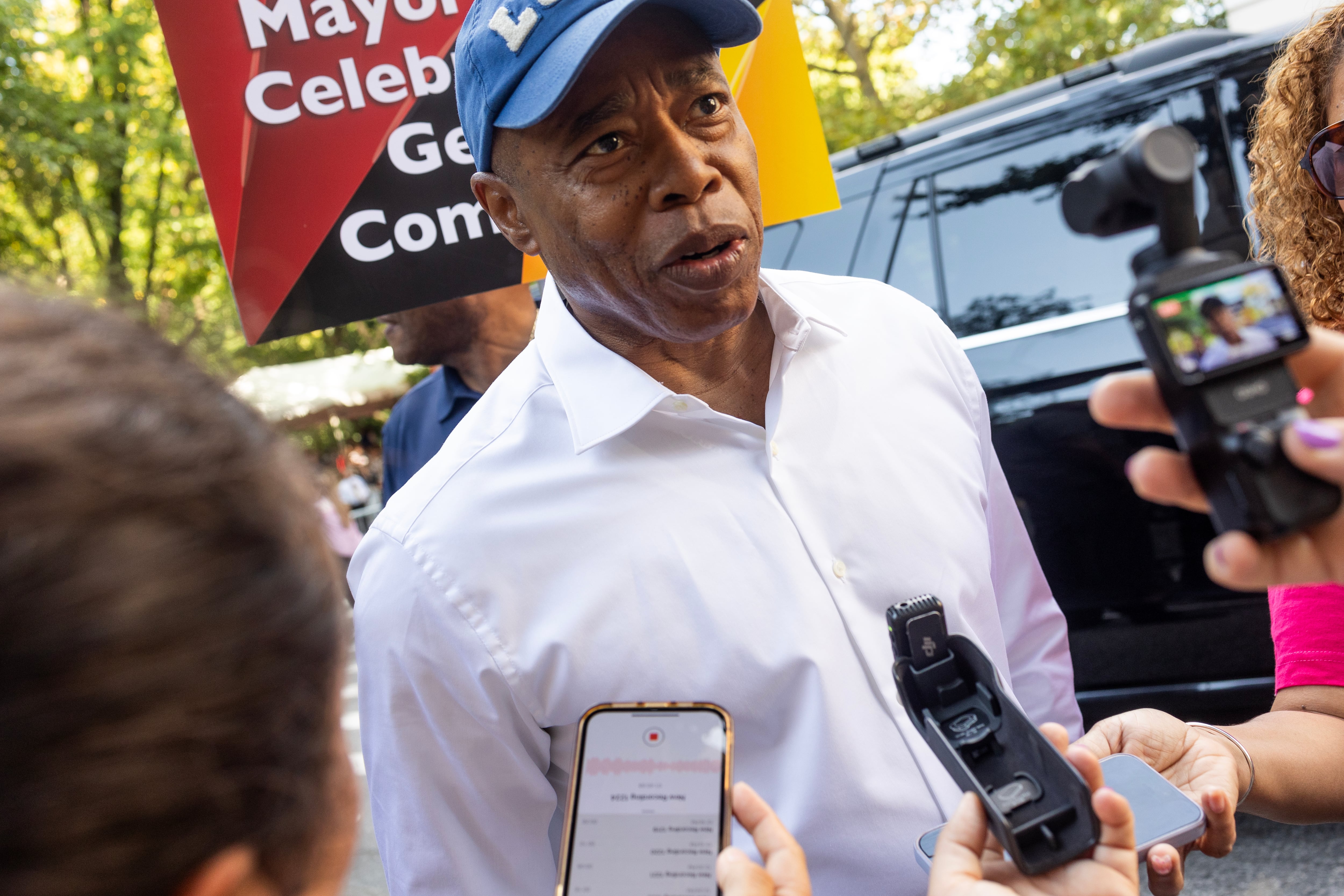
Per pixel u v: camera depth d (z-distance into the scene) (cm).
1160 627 264
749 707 122
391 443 265
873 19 1089
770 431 129
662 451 128
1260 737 120
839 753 119
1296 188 149
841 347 139
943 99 1057
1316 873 247
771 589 123
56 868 39
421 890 125
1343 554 64
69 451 41
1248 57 262
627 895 86
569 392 130
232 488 46
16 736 38
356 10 168
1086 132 283
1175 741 116
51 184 1114
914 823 119
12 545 39
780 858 79
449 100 171
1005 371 284
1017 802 79
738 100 175
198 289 1247
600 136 115
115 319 51
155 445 44
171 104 1166
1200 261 67
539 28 114
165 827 41
